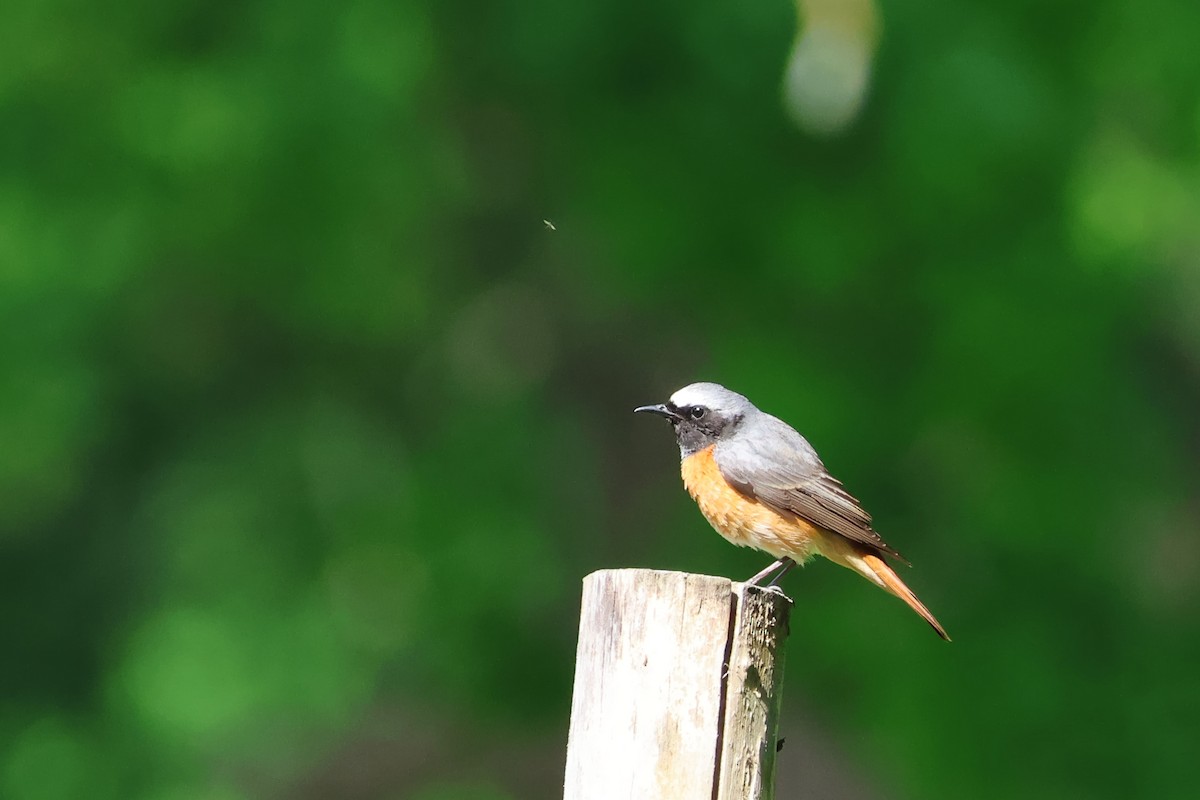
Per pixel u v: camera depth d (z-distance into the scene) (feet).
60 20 54.08
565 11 50.39
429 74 53.83
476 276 60.59
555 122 53.52
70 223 53.57
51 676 63.98
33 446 56.90
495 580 55.31
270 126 51.47
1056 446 47.75
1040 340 47.01
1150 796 47.62
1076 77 48.26
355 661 56.75
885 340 49.90
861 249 48.75
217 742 56.44
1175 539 61.16
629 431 61.05
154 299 56.85
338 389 59.88
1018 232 48.26
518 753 68.33
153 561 60.59
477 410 57.93
